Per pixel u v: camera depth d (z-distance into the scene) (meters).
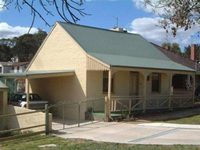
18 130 21.03
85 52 28.61
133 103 29.48
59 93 30.31
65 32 30.41
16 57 76.38
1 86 26.20
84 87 28.45
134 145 16.77
